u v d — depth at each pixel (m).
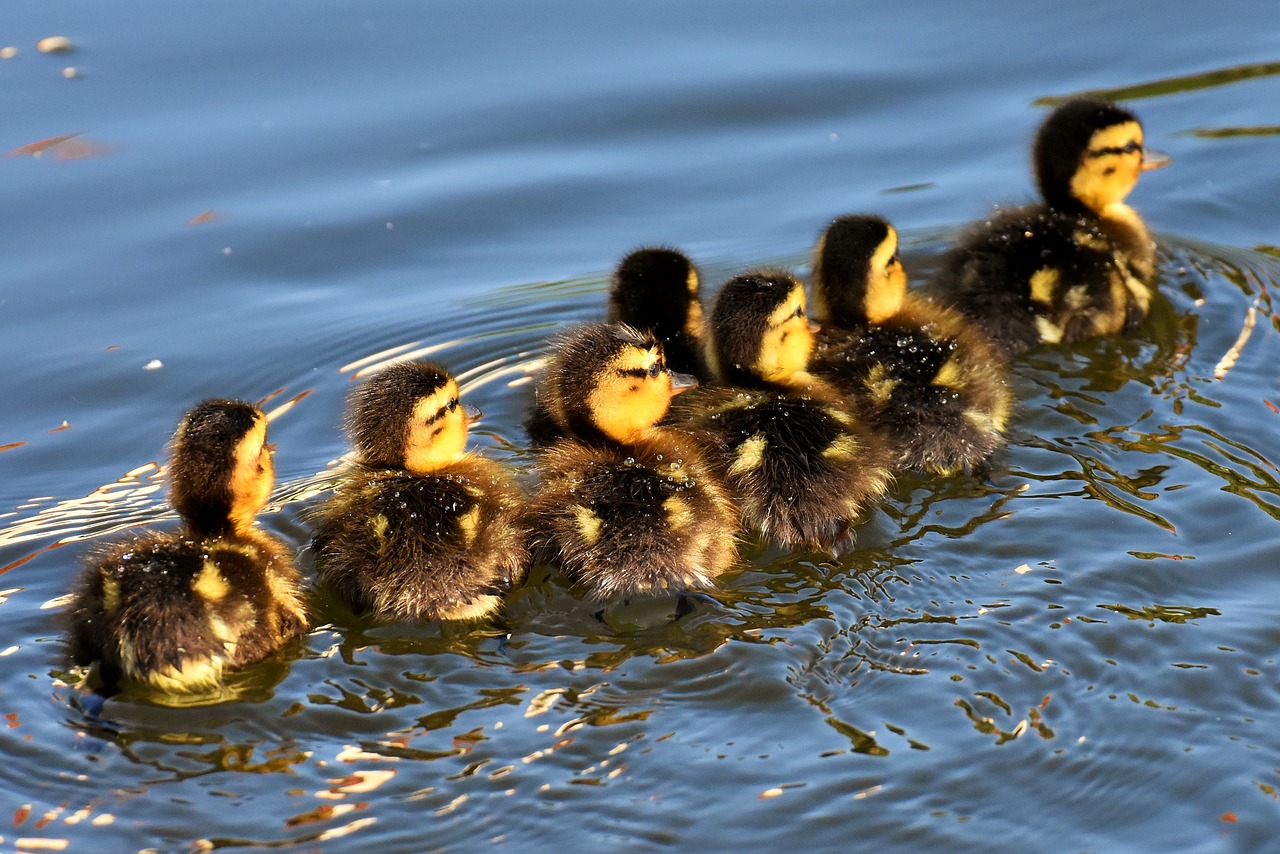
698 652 10.27
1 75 18.73
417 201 17.28
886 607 10.73
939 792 8.94
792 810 8.82
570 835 8.73
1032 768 9.09
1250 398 13.20
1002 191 17.17
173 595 10.00
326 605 11.17
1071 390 13.54
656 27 20.30
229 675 10.18
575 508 11.29
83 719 9.76
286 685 10.09
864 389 12.79
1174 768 9.06
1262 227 16.47
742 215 17.11
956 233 15.70
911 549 11.41
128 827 8.84
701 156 18.02
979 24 20.22
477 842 8.70
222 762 9.35
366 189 17.44
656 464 11.74
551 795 9.01
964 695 9.73
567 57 19.61
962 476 12.36
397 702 9.88
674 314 13.81
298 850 8.64
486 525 11.12
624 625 10.70
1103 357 14.13
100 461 13.30
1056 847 8.55
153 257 16.25
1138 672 9.88
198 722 9.72
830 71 19.31
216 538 10.92
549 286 16.05
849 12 20.62
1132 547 11.20
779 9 20.69
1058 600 10.63
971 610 10.61
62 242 16.36
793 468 11.78
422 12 20.52
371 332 15.30
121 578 10.18
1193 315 14.77
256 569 10.60
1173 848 8.52
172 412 13.99
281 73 19.08
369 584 10.94
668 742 9.39
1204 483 11.94
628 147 18.19
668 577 11.05
